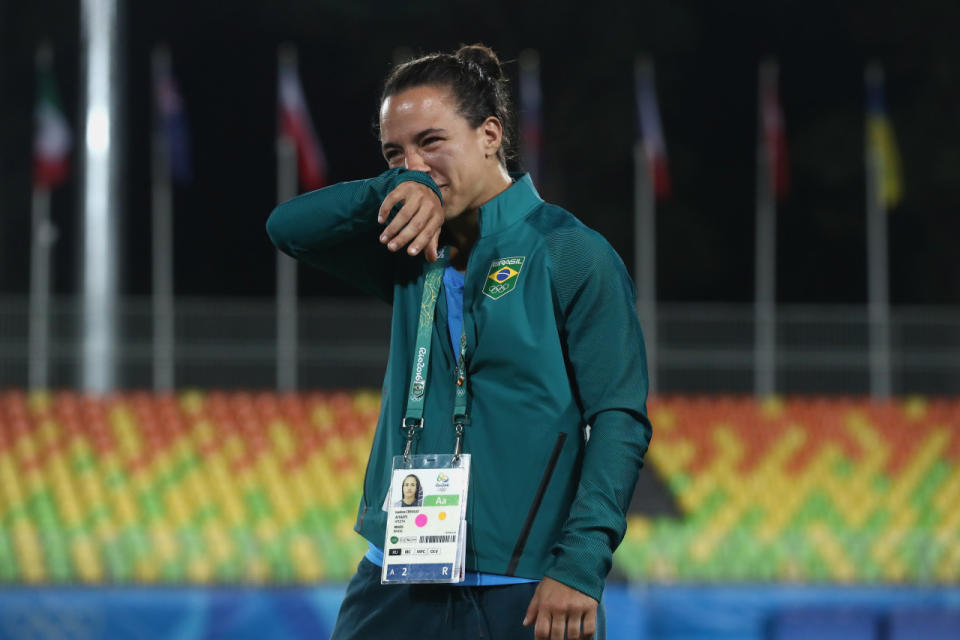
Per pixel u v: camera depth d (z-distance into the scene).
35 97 108.88
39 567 43.00
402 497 8.84
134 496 53.47
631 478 8.57
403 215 8.50
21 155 108.69
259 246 113.69
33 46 108.75
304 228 9.46
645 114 73.38
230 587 42.50
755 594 44.19
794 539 46.22
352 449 59.00
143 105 112.69
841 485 58.53
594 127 108.31
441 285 9.35
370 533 9.07
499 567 8.69
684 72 113.06
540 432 8.76
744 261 113.69
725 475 58.97
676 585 44.12
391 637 8.95
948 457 61.84
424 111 9.10
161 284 72.12
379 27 108.81
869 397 74.31
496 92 9.51
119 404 62.47
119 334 70.88
